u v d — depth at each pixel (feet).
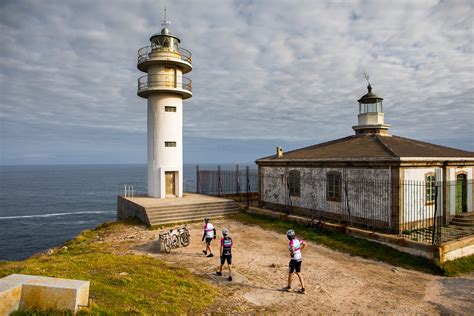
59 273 29.58
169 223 63.41
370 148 58.18
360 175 53.67
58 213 185.88
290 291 30.14
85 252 44.14
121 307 22.13
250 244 48.19
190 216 67.31
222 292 29.48
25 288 19.43
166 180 83.46
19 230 141.69
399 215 47.55
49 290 19.34
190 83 85.40
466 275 36.40
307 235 52.39
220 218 68.49
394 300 28.60
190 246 47.06
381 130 71.82
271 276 34.37
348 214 55.67
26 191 320.91
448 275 35.86
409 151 53.93
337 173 58.03
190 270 35.96
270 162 74.74
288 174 69.67
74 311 19.10
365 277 34.53
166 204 69.00
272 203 74.38
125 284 27.71
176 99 83.56
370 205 51.88
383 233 48.65
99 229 65.67
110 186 370.94
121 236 54.70
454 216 55.62
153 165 82.74
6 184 416.67
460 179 57.36
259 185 78.28
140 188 311.68
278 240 50.60
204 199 78.74
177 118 83.92
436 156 52.29
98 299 23.06
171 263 38.60
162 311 23.02
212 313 24.72
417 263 39.06
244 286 31.19
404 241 41.98
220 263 36.86
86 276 28.96
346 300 28.43
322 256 42.29
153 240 51.06
